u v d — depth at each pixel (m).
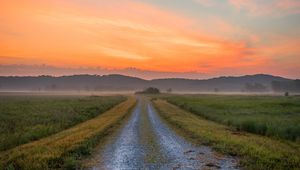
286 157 15.48
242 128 29.02
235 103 66.69
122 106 64.94
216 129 27.59
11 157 14.23
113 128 27.84
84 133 22.34
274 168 13.02
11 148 18.80
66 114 38.91
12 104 62.25
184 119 36.22
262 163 13.78
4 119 33.09
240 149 16.92
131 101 89.94
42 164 12.87
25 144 19.41
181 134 24.23
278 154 15.80
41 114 38.88
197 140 21.14
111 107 64.12
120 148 18.02
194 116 43.25
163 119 37.22
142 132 25.25
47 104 63.12
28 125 28.62
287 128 25.36
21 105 58.66
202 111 46.88
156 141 20.62
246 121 29.89
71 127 30.12
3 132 24.05
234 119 33.66
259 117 37.03
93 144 19.03
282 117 37.09
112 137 22.48
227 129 28.80
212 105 60.41
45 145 17.47
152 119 37.03
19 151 15.93
